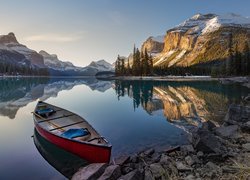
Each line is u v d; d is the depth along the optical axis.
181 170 10.41
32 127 21.72
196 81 95.19
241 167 8.84
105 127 20.89
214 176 9.34
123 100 40.94
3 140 17.55
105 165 10.33
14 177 11.52
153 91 56.53
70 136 14.09
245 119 17.86
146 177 9.77
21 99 44.97
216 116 24.67
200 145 12.01
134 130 19.62
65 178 11.35
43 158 13.93
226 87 59.78
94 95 51.88
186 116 25.22
